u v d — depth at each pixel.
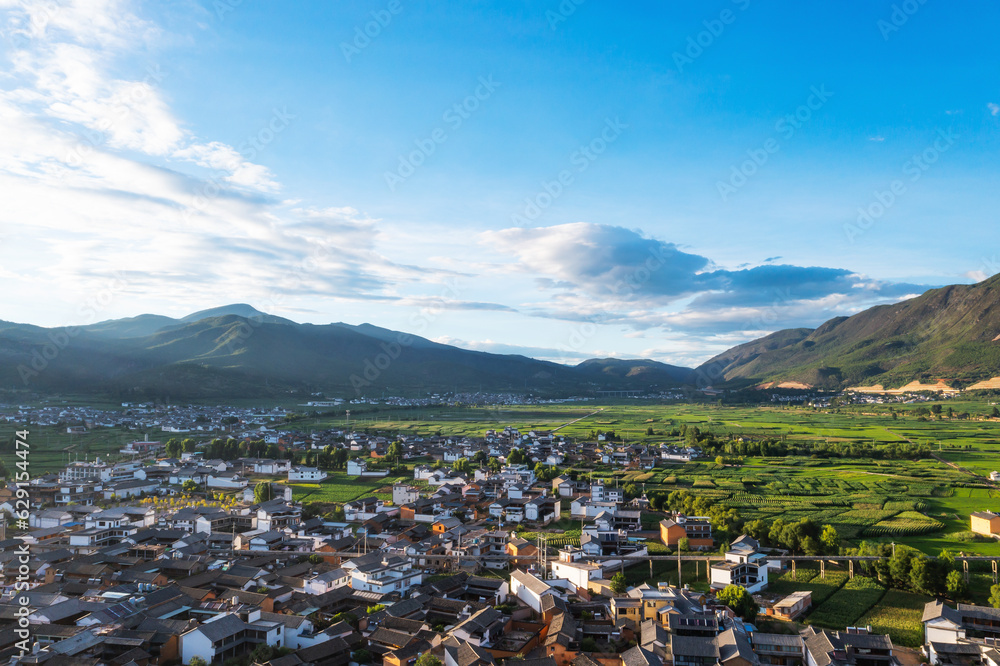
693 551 135.00
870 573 115.31
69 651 76.69
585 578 107.88
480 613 88.94
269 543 134.75
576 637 85.44
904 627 91.94
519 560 128.75
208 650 79.62
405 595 104.44
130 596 96.81
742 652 77.50
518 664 74.38
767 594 106.25
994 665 74.94
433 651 80.31
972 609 86.31
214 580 105.00
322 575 104.62
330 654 79.19
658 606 91.44
